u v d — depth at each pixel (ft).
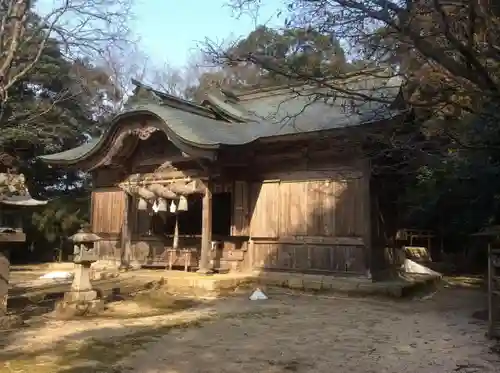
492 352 24.59
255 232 53.26
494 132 23.08
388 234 52.80
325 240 48.80
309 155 50.37
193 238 56.80
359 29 20.54
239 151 50.08
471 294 48.67
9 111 80.69
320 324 32.01
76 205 94.53
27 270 71.82
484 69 17.01
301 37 21.94
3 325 29.30
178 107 58.34
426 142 22.38
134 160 59.11
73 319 32.73
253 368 21.61
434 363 22.68
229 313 35.94
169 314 35.27
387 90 33.94
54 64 87.92
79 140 101.09
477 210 56.03
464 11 18.44
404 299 43.27
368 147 30.12
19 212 34.30
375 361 22.99
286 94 60.39
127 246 57.52
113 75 114.32
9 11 46.78
